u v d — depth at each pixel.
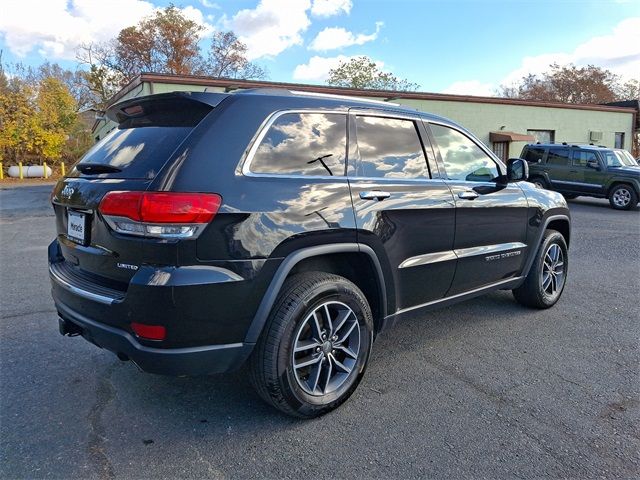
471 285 3.76
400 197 3.03
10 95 30.78
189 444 2.43
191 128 2.42
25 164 32.03
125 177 2.38
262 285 2.36
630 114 26.59
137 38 40.19
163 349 2.21
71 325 2.75
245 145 2.43
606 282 5.69
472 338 3.92
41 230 9.63
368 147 3.02
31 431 2.51
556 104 23.81
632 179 13.27
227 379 3.15
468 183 3.63
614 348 3.71
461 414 2.73
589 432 2.55
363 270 2.96
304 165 2.64
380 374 3.25
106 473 2.19
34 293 5.02
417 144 3.35
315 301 2.57
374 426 2.61
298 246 2.49
